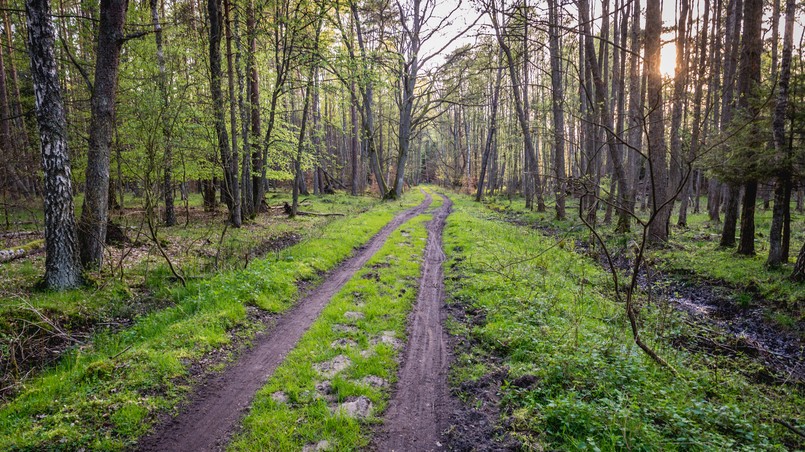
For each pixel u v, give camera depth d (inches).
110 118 379.2
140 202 987.9
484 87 1315.2
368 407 199.9
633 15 834.8
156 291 366.6
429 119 1226.0
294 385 214.4
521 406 192.4
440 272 440.1
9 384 217.0
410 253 510.6
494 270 407.8
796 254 514.6
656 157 579.5
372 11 1065.5
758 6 479.5
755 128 432.1
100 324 300.8
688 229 764.0
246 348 261.9
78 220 360.5
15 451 160.9
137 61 598.9
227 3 618.8
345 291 361.4
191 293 354.0
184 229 625.0
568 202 1135.0
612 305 331.3
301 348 256.7
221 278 360.5
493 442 171.9
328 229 634.2
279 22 661.3
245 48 688.4
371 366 234.7
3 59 737.6
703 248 562.9
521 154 1802.4
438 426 188.4
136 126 461.7
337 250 502.6
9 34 704.4
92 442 169.3
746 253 499.8
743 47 494.9
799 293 360.2
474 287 368.8
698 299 403.9
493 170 1899.6
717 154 488.1
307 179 1953.7
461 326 294.2
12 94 800.9
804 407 205.2
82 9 624.7
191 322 278.5
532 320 287.4
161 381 213.5
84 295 328.8
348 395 208.1
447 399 209.2
